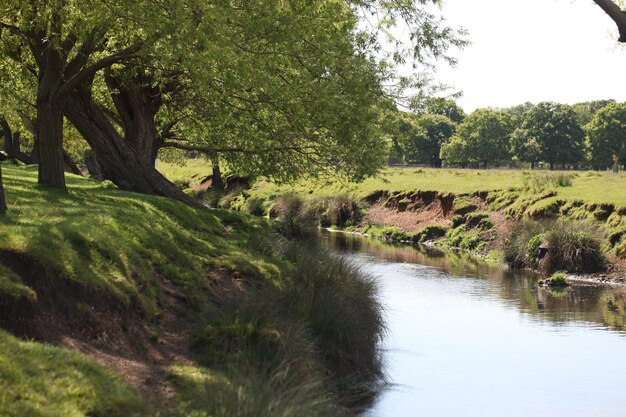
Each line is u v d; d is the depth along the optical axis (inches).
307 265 585.6
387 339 605.6
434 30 598.2
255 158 898.1
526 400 463.8
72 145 1482.5
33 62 801.6
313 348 430.9
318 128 735.1
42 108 674.2
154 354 378.0
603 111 4269.2
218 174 2084.2
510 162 4729.3
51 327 337.7
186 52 524.7
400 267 1043.9
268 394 311.0
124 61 718.5
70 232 430.0
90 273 393.1
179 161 1539.1
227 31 500.7
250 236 721.0
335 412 354.3
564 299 823.1
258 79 583.8
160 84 807.1
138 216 581.6
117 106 861.8
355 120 668.1
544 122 4434.1
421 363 541.0
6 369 262.4
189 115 897.5
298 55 628.7
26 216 462.3
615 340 631.8
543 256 1029.2
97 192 722.2
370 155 754.8
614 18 335.0
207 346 398.9
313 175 866.1
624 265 963.3
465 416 427.5
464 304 780.6
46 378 270.8
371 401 445.1
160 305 443.5
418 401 451.2
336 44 626.2
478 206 1424.7
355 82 633.0
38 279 357.7
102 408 269.6
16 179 762.8
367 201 1717.5
